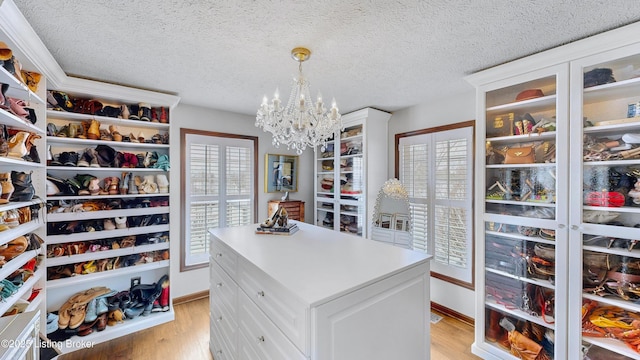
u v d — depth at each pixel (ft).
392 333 4.17
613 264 5.20
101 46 5.39
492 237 6.86
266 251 5.14
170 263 8.96
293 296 3.43
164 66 6.37
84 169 7.36
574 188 5.39
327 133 5.74
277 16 4.40
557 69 5.53
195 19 4.48
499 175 6.78
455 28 4.78
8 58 4.41
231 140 10.89
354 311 3.61
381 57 5.92
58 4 4.04
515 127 6.49
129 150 8.53
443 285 9.04
